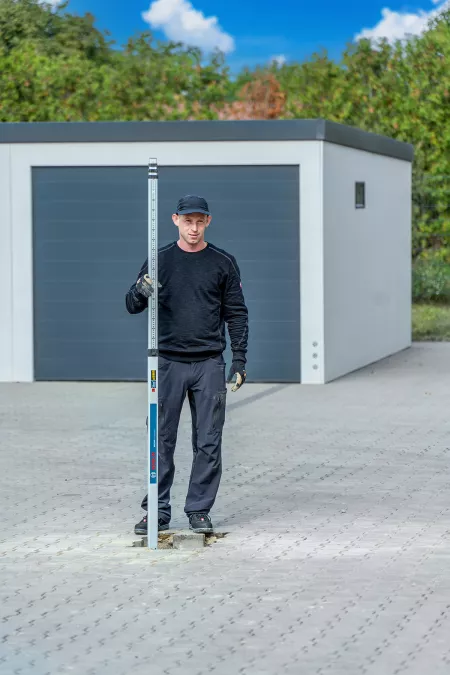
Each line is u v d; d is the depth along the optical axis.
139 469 13.48
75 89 40.38
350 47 39.75
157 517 9.92
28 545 10.04
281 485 12.48
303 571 9.15
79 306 21.16
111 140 20.86
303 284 20.73
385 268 25.03
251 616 8.08
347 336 22.27
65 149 20.95
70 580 8.98
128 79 40.53
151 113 39.91
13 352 21.28
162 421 10.33
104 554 9.73
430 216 35.44
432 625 7.88
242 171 20.77
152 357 9.99
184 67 42.16
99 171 20.95
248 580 8.92
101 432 15.98
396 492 12.08
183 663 7.23
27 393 19.78
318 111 39.50
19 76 39.53
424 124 37.19
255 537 10.24
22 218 21.08
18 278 21.16
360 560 9.46
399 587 8.72
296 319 20.84
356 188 22.83
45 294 21.19
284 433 15.77
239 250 20.84
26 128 20.94
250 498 11.84
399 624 7.90
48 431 16.06
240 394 19.61
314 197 20.64
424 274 34.72
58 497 11.99
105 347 21.19
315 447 14.74
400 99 37.56
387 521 10.81
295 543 10.02
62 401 18.84
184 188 20.88
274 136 20.59
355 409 17.86
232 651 7.43
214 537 10.26
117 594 8.61
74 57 43.78
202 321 10.23
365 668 7.12
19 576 9.09
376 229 24.27
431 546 9.89
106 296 21.12
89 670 7.14
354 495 11.95
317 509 11.33
